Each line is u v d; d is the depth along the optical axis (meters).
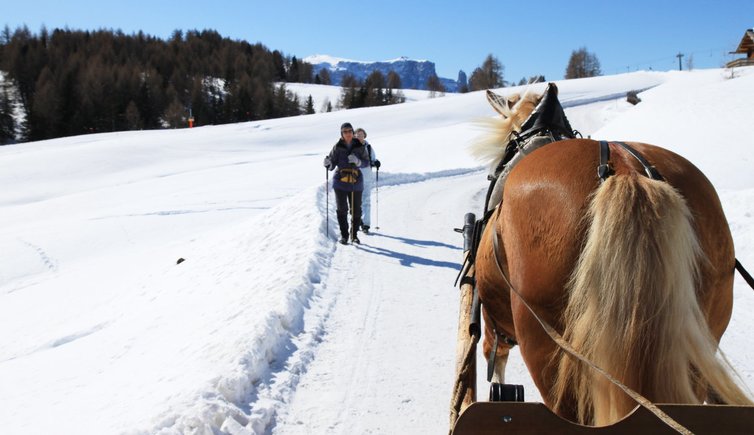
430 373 5.09
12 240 18.06
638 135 20.59
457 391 2.67
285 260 8.65
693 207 2.25
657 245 1.94
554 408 2.27
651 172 2.24
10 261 15.98
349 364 5.28
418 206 15.05
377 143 41.47
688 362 1.92
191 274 10.48
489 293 3.00
